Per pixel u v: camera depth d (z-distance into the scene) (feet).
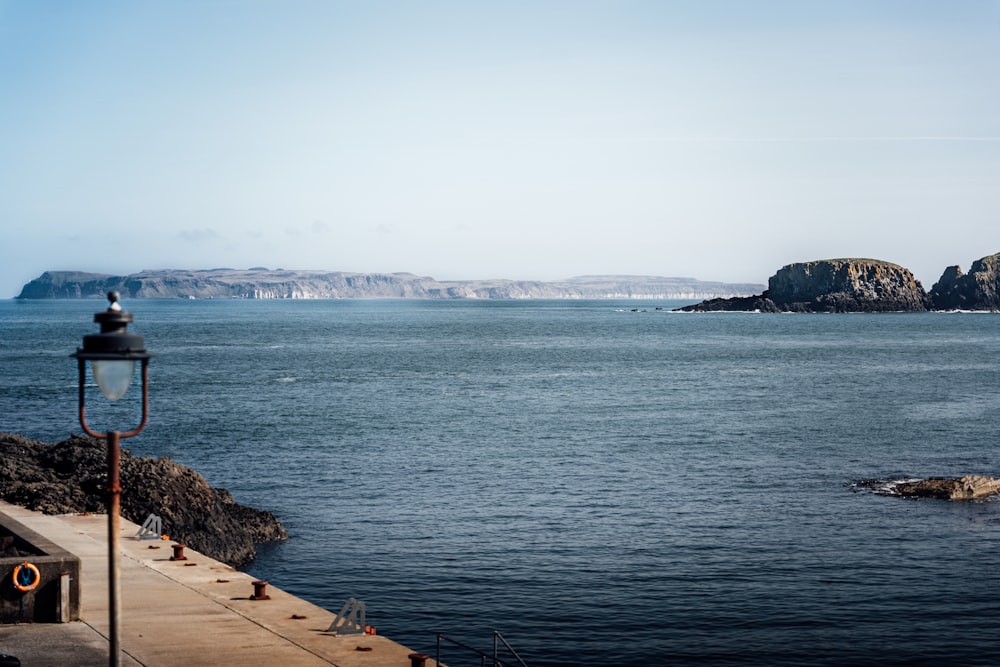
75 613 57.62
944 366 422.82
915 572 106.83
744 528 125.59
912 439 205.05
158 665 50.42
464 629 88.38
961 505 139.95
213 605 61.26
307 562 108.47
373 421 225.97
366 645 53.93
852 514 133.90
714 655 82.53
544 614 92.22
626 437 203.62
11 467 106.22
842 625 89.97
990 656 82.64
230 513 117.91
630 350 527.40
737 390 310.86
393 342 593.01
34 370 371.15
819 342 622.54
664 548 115.44
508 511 133.59
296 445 189.57
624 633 87.40
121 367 33.14
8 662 47.67
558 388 311.88
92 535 81.20
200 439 196.65
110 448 34.19
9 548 64.59
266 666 50.47
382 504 137.28
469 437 201.67
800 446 194.18
